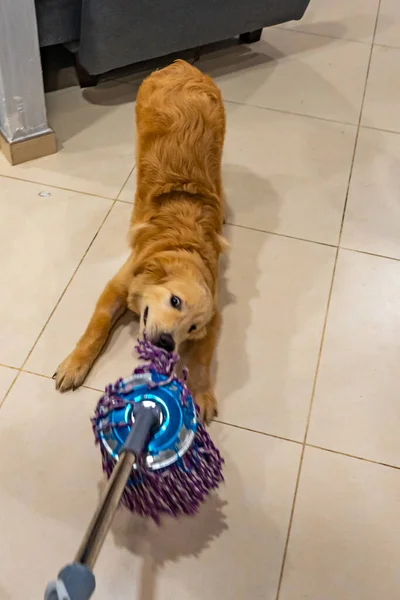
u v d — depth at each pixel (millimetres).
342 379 1683
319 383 1665
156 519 1262
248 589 1308
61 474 1422
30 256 1847
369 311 1856
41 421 1499
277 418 1578
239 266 1926
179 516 1381
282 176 2252
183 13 2219
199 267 1486
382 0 3314
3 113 1996
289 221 2090
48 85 2479
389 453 1550
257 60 2797
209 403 1536
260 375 1661
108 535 1338
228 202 2121
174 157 1648
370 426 1595
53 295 1755
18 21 1762
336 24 3105
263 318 1796
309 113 2545
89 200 2043
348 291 1900
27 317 1693
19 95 1952
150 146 1682
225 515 1401
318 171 2291
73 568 671
